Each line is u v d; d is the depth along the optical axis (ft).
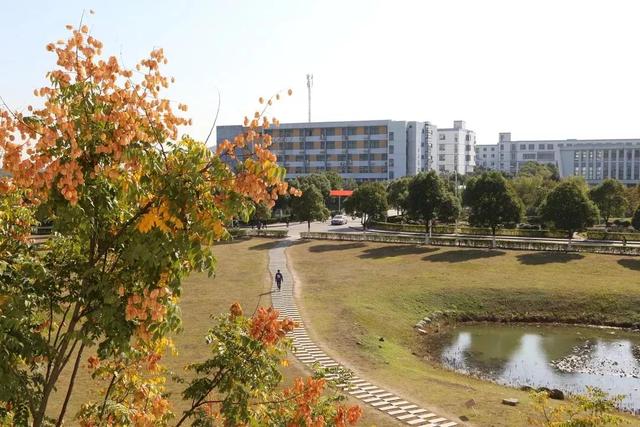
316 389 25.80
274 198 19.83
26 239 24.32
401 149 355.97
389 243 173.17
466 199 167.12
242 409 23.95
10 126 18.24
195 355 73.26
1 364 18.03
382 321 99.91
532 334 100.27
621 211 221.25
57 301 21.33
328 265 143.74
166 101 19.97
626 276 122.52
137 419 24.29
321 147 364.79
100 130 18.71
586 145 453.17
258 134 19.95
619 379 78.18
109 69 18.99
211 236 19.15
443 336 98.99
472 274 128.88
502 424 53.57
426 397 61.87
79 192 18.33
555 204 151.64
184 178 19.06
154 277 19.17
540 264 135.85
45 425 22.77
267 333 25.55
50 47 18.79
